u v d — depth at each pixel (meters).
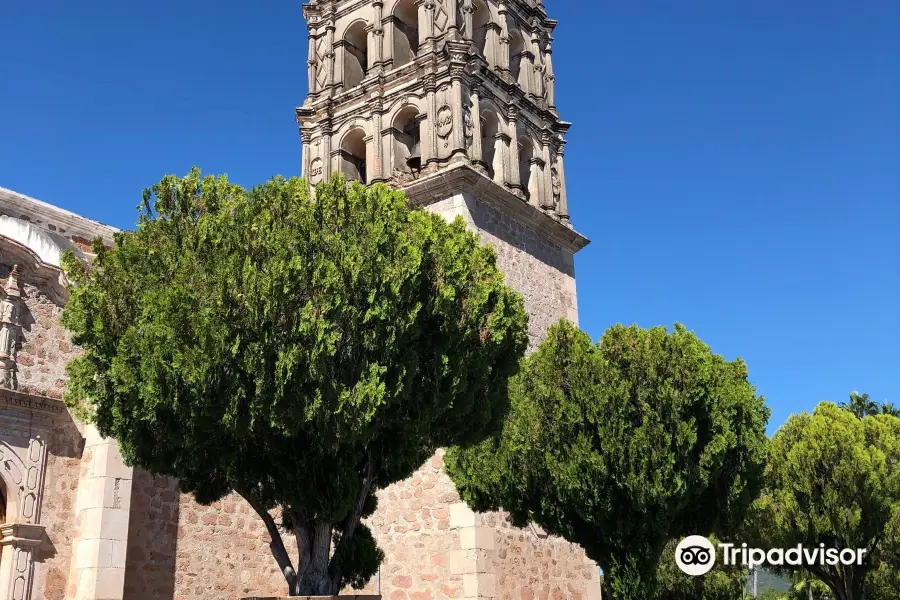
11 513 17.45
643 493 17.78
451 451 21.17
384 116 29.77
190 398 12.25
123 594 18.69
